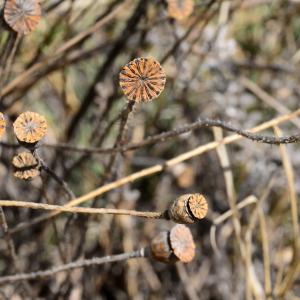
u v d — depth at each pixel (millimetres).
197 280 454
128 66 243
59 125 432
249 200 390
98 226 424
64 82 407
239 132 280
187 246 281
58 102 440
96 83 399
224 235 454
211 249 455
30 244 412
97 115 412
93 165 415
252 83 458
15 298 386
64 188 309
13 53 323
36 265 408
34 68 360
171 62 435
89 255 431
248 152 455
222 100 451
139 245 446
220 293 446
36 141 260
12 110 390
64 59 384
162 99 444
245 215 456
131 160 424
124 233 424
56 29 402
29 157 267
